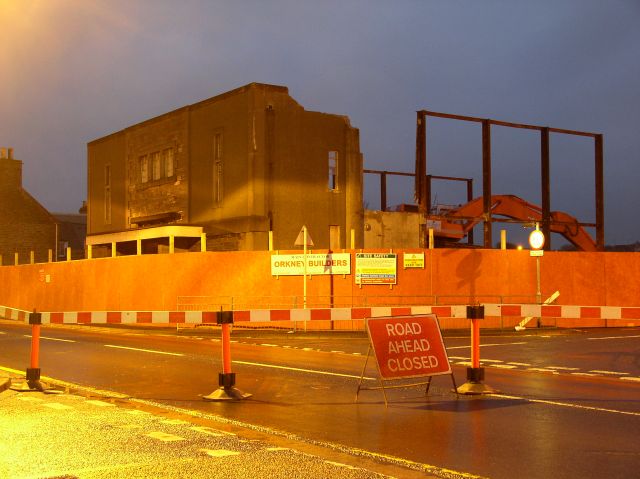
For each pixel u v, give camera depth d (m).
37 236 62.69
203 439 8.38
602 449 7.97
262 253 30.08
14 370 15.67
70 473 6.81
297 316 12.85
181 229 37.81
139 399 11.76
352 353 19.45
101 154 50.81
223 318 11.91
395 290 28.92
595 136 45.34
